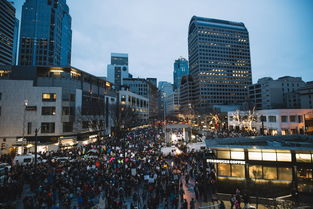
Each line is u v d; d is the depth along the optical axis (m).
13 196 15.80
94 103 54.59
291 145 17.83
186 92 163.62
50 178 18.45
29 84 40.47
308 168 15.52
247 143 19.97
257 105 109.12
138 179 19.52
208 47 151.75
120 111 57.78
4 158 28.42
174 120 146.62
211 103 146.75
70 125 44.88
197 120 103.94
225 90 150.62
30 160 26.19
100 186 17.45
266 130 58.69
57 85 44.97
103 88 64.50
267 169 16.64
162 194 16.44
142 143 40.88
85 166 22.47
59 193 15.50
